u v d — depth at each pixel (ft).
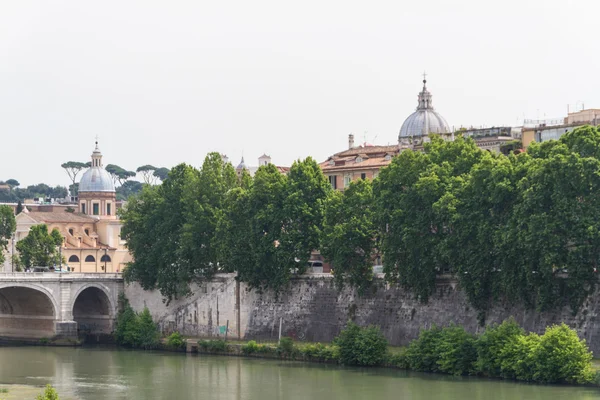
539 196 565.53
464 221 602.03
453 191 619.26
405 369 604.49
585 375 533.96
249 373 616.80
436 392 535.60
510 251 574.56
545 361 541.75
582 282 563.48
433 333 598.75
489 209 598.34
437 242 622.13
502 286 589.32
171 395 563.07
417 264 631.15
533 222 561.43
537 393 520.42
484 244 594.24
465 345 579.07
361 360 620.90
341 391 551.59
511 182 593.01
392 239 639.35
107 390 580.30
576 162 558.97
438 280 638.94
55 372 645.51
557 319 579.07
